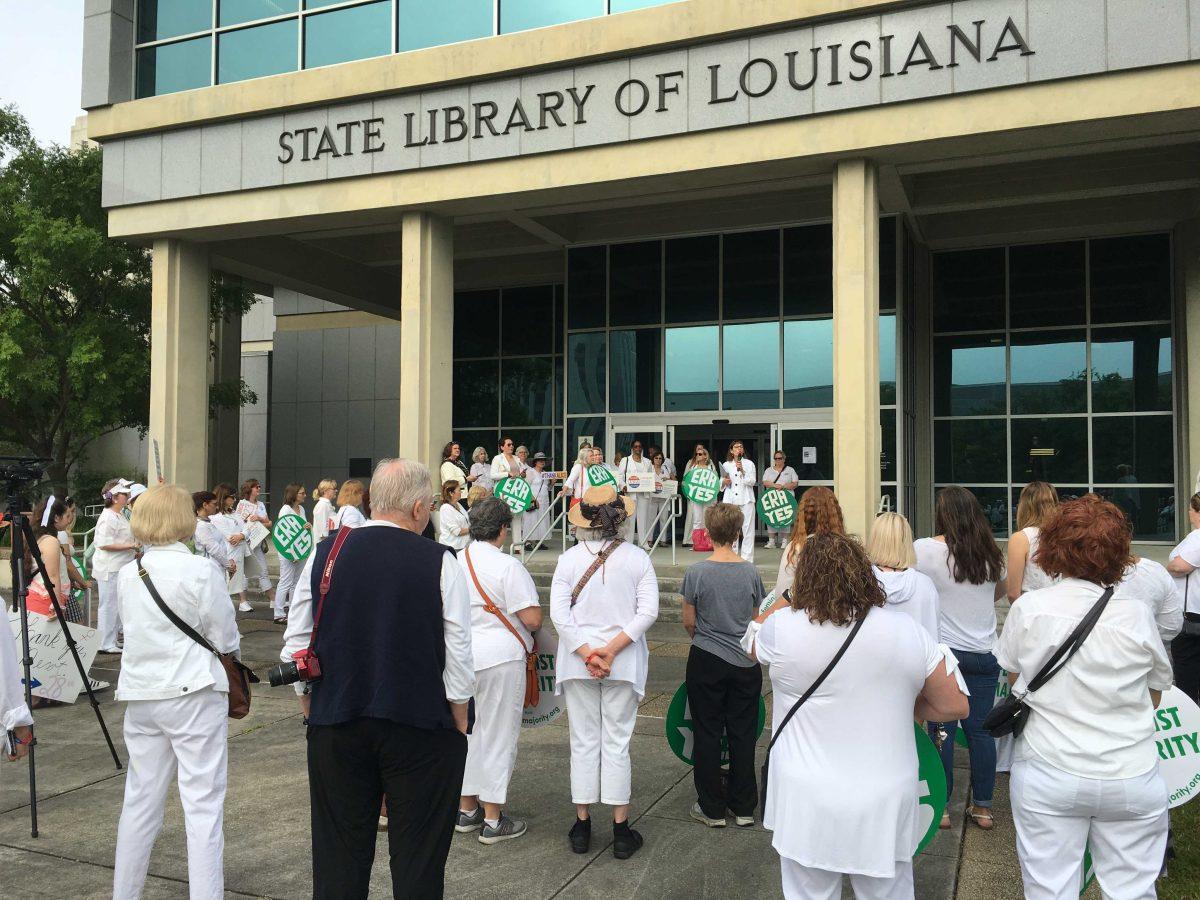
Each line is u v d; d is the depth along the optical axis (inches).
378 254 832.9
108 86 663.8
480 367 898.7
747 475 583.8
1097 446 697.6
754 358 707.4
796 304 696.4
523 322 884.0
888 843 112.2
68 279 818.2
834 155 494.6
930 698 120.3
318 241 784.9
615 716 179.8
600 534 186.7
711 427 721.6
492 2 581.9
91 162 852.6
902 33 472.7
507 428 885.8
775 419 697.6
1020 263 722.8
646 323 739.4
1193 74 424.8
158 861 178.1
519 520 598.5
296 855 180.4
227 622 154.9
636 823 196.2
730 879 167.9
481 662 183.0
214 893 147.3
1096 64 437.1
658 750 250.2
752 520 573.6
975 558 188.7
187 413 678.5
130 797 150.9
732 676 191.0
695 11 511.5
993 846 182.2
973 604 191.2
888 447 637.3
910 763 115.6
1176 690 157.5
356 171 599.5
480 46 561.0
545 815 201.0
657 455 677.3
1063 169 611.5
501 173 566.3
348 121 602.2
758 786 212.2
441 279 618.2
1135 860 116.5
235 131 633.0
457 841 186.2
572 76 546.0
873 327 502.6
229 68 655.1
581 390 759.1
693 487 584.4
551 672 194.2
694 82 518.0
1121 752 115.0
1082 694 117.0
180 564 152.8
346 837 125.0
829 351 685.9
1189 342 641.6
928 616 171.2
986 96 458.9
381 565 126.8
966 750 246.7
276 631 438.0
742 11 500.7
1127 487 688.4
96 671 355.6
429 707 124.3
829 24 488.7
